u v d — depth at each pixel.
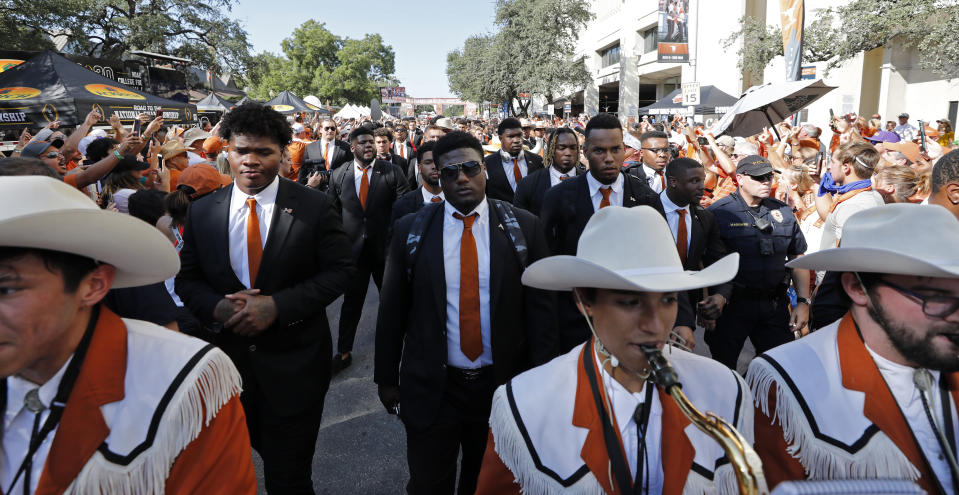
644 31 35.53
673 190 3.44
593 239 1.40
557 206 3.49
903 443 1.30
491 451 1.51
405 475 3.24
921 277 1.25
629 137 7.91
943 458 1.29
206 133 7.25
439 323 2.39
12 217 0.96
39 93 7.87
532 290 2.46
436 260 2.41
